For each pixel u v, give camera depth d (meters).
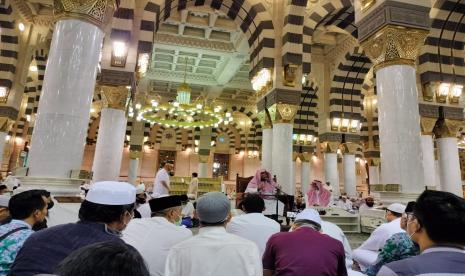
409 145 5.56
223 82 19.52
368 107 18.78
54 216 4.16
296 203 9.85
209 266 1.82
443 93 9.39
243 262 1.85
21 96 13.17
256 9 10.19
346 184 14.30
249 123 24.83
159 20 9.91
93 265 0.74
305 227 2.53
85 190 6.49
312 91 17.53
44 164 4.46
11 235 2.21
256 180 7.66
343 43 14.30
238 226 3.08
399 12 5.96
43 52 14.24
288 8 9.81
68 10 4.85
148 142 23.97
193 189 11.30
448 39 9.58
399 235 2.73
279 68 9.77
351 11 11.67
